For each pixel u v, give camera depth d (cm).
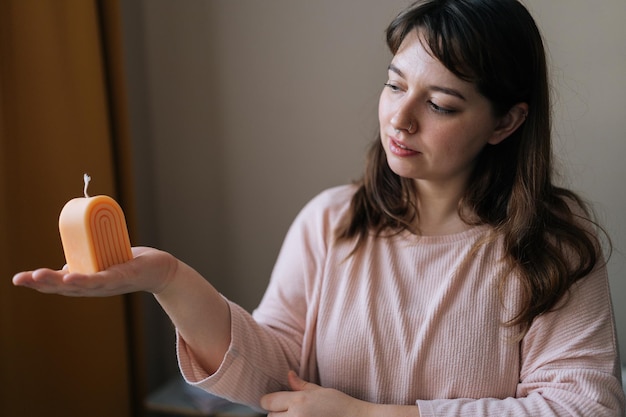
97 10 171
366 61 180
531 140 101
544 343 96
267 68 191
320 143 190
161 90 202
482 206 105
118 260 77
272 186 198
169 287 85
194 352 95
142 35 200
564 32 161
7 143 149
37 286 66
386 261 106
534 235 100
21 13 149
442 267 103
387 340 101
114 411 178
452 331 98
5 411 152
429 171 96
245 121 196
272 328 110
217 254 208
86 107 164
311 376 109
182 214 209
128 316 189
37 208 156
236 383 95
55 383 164
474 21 88
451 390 98
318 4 182
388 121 95
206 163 203
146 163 208
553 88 156
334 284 107
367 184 111
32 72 152
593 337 95
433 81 90
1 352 150
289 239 117
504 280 98
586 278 99
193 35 196
